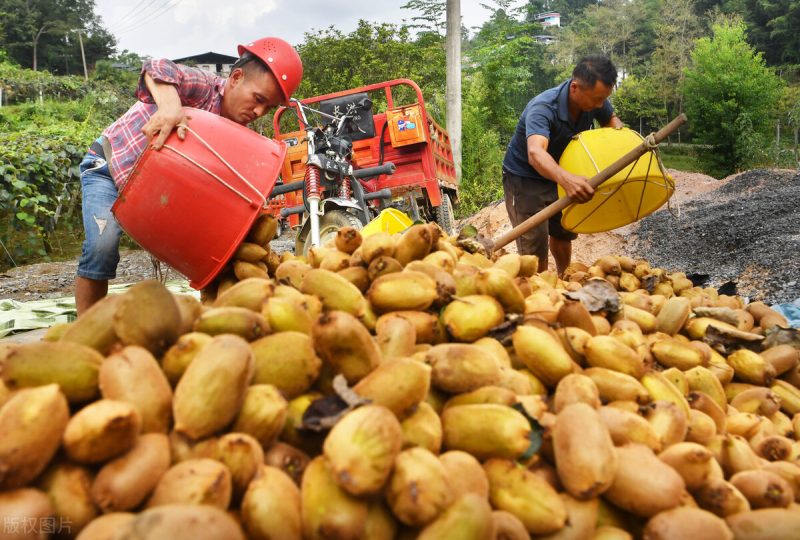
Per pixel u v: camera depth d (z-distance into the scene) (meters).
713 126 28.86
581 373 2.19
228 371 1.56
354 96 9.30
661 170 4.12
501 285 2.40
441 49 24.61
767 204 8.21
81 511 1.36
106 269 3.89
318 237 5.37
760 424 2.34
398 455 1.52
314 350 1.81
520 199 5.73
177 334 1.83
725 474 2.06
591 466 1.62
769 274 6.04
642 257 7.99
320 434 1.69
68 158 14.48
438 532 1.41
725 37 29.41
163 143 2.96
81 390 1.58
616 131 4.57
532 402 1.91
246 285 2.24
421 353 2.01
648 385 2.20
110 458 1.41
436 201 9.28
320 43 24.14
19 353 1.55
